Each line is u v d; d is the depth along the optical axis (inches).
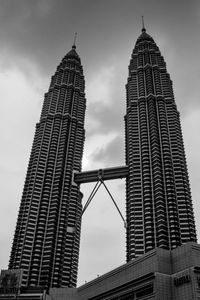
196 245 3186.5
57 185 7805.1
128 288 3331.7
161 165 7253.9
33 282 6392.7
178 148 7593.5
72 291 4318.4
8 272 5241.1
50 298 4370.1
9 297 4867.1
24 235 7012.8
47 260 6697.8
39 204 7524.6
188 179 7253.9
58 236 7130.9
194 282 2866.6
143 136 7859.3
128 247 6515.8
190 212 6604.3
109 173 7642.7
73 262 7691.9
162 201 6633.9
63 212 7490.2
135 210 6752.0
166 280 3070.9
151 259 3292.3
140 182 7150.6
